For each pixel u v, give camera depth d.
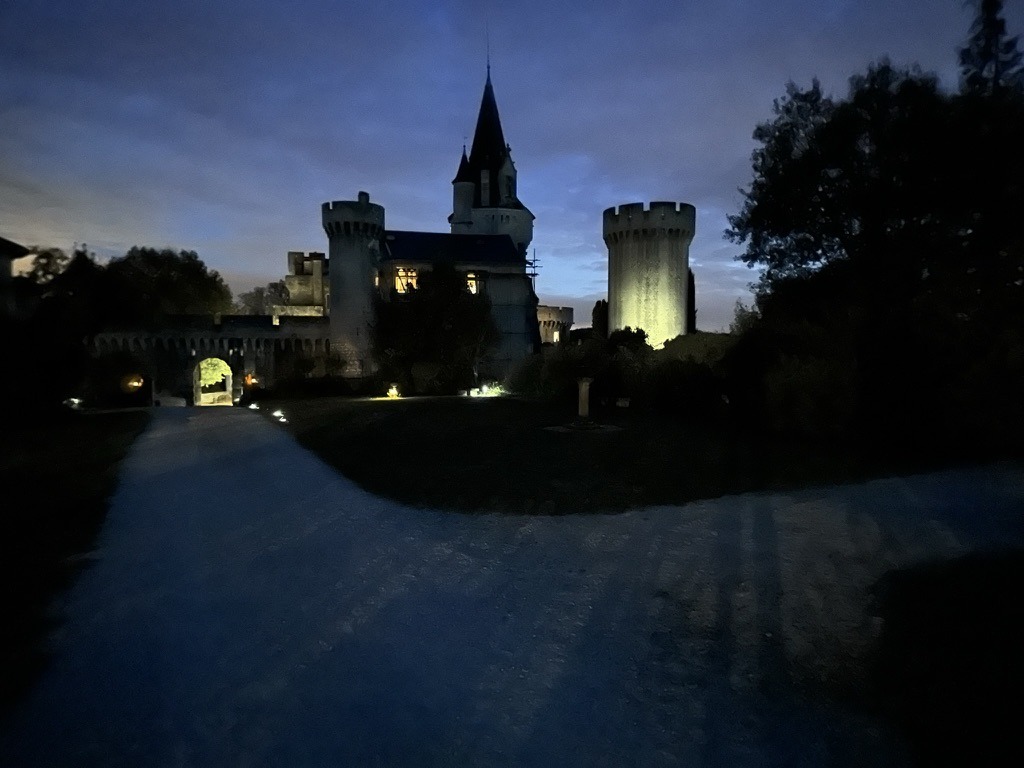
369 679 5.36
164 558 8.29
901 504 10.38
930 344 16.25
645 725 4.73
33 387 23.94
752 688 5.19
